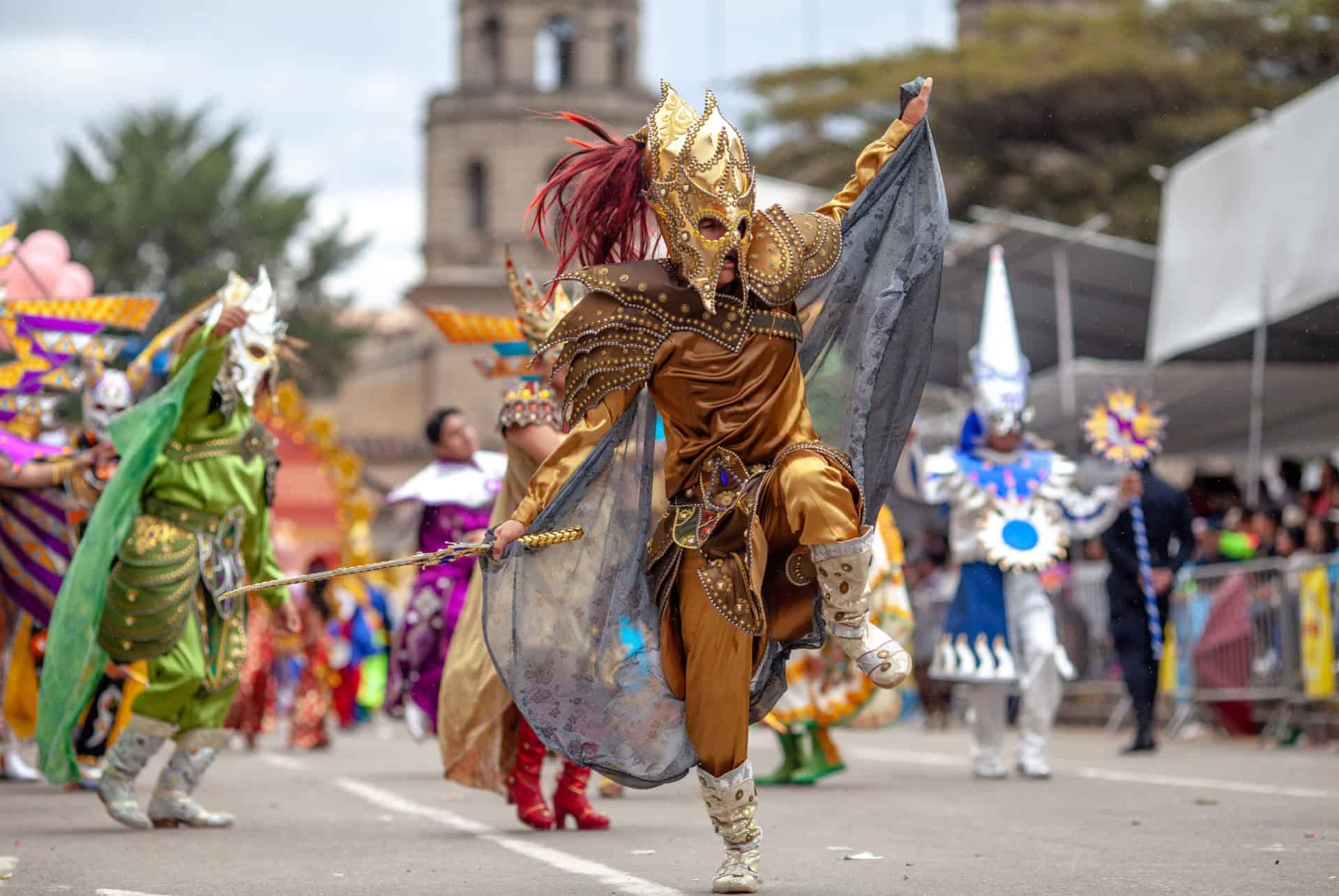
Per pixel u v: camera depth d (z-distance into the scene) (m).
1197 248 25.45
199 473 12.68
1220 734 24.75
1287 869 9.64
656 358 8.84
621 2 105.12
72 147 90.00
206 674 12.78
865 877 9.49
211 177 87.75
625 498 9.16
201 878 9.77
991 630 17.17
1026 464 17.55
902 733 29.00
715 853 10.84
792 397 8.91
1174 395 31.80
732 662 8.73
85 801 15.40
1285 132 23.25
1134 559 20.92
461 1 106.38
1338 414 33.47
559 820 12.52
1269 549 24.59
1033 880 9.29
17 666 17.53
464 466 17.00
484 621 9.23
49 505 16.83
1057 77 57.69
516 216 103.56
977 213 32.66
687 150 8.72
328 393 92.00
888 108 67.12
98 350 17.22
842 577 8.62
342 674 31.61
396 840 11.84
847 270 9.30
